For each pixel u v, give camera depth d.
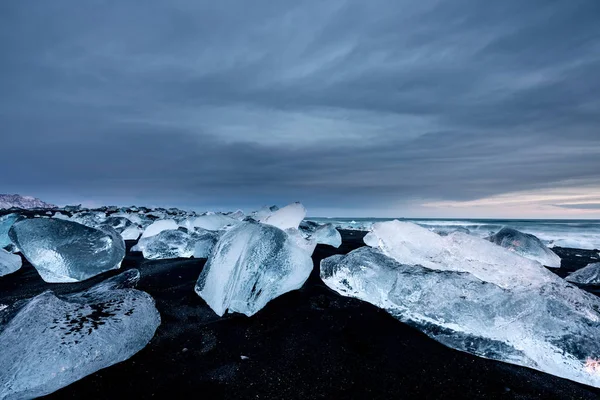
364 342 1.81
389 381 1.44
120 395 1.30
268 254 2.33
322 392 1.35
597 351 1.51
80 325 1.54
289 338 1.83
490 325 1.79
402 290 2.19
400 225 2.88
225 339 1.80
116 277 2.50
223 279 2.25
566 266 4.16
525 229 12.25
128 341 1.58
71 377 1.33
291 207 4.25
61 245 2.89
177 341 1.77
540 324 1.68
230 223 6.07
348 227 12.32
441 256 2.49
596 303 1.77
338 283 2.62
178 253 3.98
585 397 1.38
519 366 1.61
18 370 1.27
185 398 1.29
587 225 14.38
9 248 4.36
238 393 1.33
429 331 1.91
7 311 1.73
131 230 6.52
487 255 2.33
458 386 1.42
